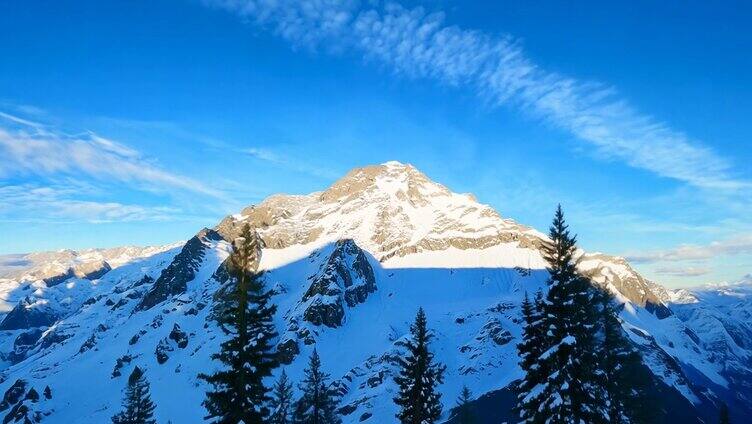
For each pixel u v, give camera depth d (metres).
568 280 28.48
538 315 30.12
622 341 33.88
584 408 27.95
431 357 45.94
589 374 28.36
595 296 31.09
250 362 29.30
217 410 29.53
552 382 27.98
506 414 113.44
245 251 30.31
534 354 30.64
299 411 66.50
